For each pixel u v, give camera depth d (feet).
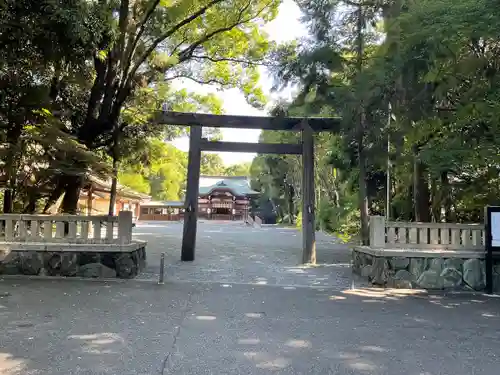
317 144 71.61
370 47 34.40
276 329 17.83
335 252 51.55
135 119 41.39
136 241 33.42
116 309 20.63
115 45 34.37
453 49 23.93
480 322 19.62
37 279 28.27
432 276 28.66
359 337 16.94
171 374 12.89
